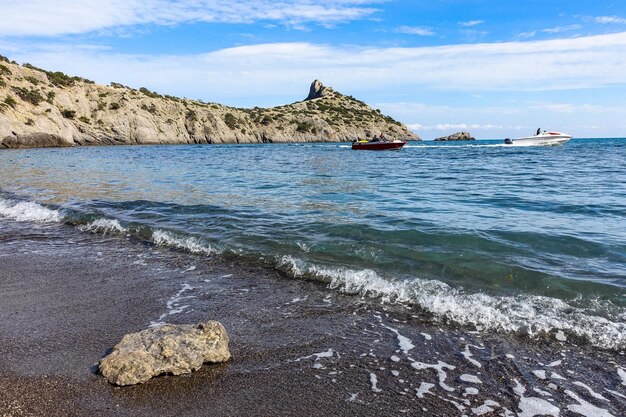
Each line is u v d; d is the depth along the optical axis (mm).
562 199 14312
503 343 4719
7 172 25000
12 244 9273
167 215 11719
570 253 7777
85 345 4695
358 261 7543
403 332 5027
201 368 4234
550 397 3738
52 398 3701
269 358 4441
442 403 3662
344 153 52062
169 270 7418
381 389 3879
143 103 100625
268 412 3549
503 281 6484
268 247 8469
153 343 4336
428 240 8719
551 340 4750
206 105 121562
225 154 50938
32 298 6180
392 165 31953
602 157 40156
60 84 90875
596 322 5113
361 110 161875
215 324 4691
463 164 32656
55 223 11305
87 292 6395
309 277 6918
